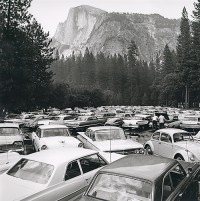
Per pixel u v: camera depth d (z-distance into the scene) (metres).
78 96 81.62
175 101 103.12
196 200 6.14
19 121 26.58
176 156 10.85
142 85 135.50
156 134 12.43
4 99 26.92
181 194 5.20
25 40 29.48
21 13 29.53
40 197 5.00
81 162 6.25
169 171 5.05
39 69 35.50
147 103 130.12
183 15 90.88
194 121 23.39
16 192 5.14
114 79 132.38
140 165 5.07
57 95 55.09
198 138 12.54
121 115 33.66
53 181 5.52
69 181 5.75
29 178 5.65
